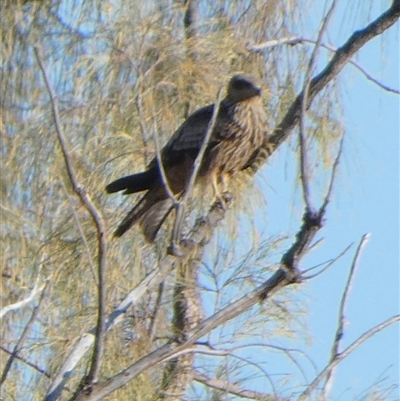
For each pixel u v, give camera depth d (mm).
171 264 8500
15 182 10648
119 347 9930
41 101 10992
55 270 10258
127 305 8289
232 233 11031
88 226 10359
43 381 9883
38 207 10641
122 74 10797
